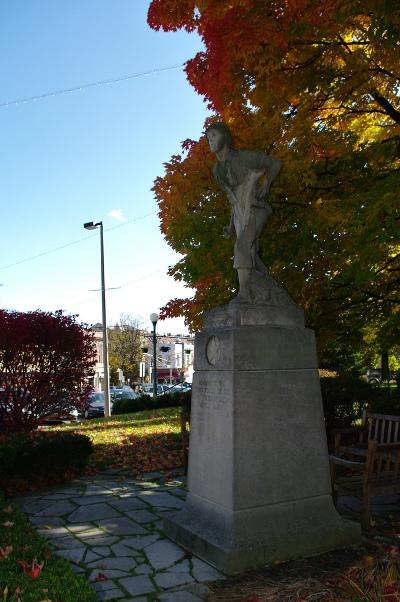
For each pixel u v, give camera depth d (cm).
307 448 493
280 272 809
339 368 1961
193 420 520
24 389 971
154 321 2589
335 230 727
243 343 469
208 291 882
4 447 697
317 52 722
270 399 478
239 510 451
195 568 438
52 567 400
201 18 730
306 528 473
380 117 884
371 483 537
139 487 715
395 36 628
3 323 962
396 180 646
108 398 2305
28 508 619
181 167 833
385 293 883
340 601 359
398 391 1243
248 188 512
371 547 480
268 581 409
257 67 703
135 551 478
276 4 677
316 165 751
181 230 809
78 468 777
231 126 790
